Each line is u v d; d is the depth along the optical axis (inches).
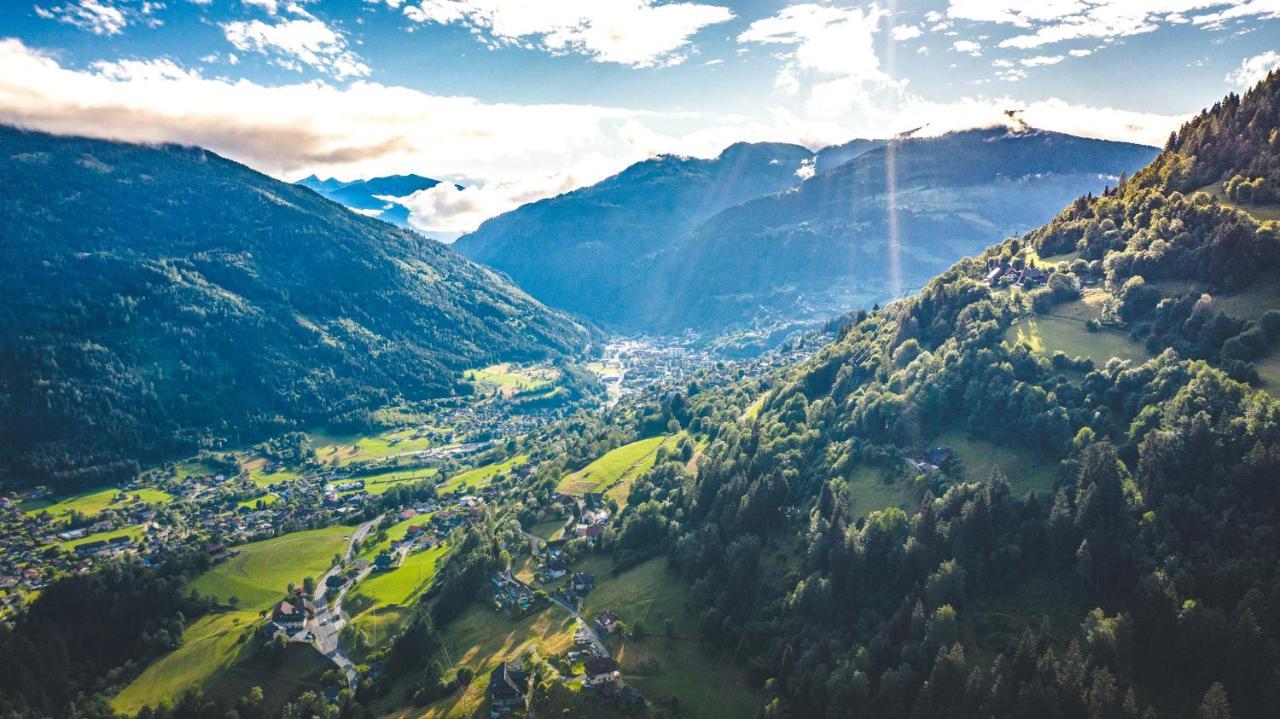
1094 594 5452.8
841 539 6643.7
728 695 6156.5
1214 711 4101.9
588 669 6456.7
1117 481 5767.7
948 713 4847.4
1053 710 4515.3
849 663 5575.8
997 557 5920.3
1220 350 6815.9
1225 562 4945.9
